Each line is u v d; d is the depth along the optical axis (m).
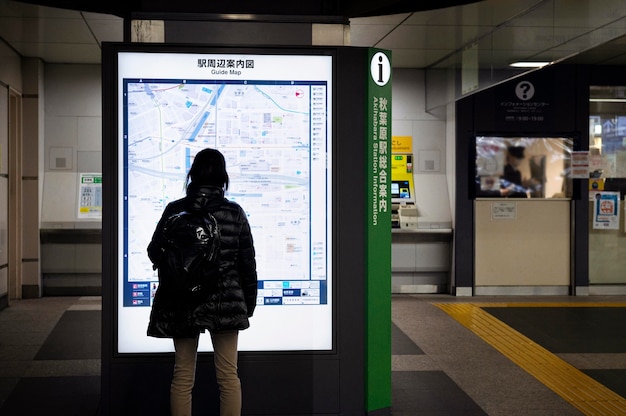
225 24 5.06
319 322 5.03
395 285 11.62
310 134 4.96
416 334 8.39
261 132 4.92
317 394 5.04
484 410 5.50
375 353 5.11
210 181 4.28
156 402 4.88
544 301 10.95
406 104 11.56
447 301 10.88
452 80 10.34
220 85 4.88
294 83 4.94
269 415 5.01
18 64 10.48
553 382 6.34
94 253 11.03
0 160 9.51
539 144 15.70
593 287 11.84
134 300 4.85
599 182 11.77
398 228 11.33
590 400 5.79
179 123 4.86
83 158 11.16
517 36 8.37
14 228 10.66
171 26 5.02
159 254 4.15
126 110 4.81
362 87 5.04
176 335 4.07
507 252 11.52
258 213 4.94
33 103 10.78
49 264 10.96
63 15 8.16
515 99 11.45
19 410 5.38
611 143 11.78
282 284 4.99
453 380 6.38
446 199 11.55
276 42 5.11
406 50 10.17
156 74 4.83
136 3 5.14
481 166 15.73
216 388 4.91
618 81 11.57
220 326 4.10
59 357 7.04
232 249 4.19
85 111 11.16
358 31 8.94
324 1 5.36
